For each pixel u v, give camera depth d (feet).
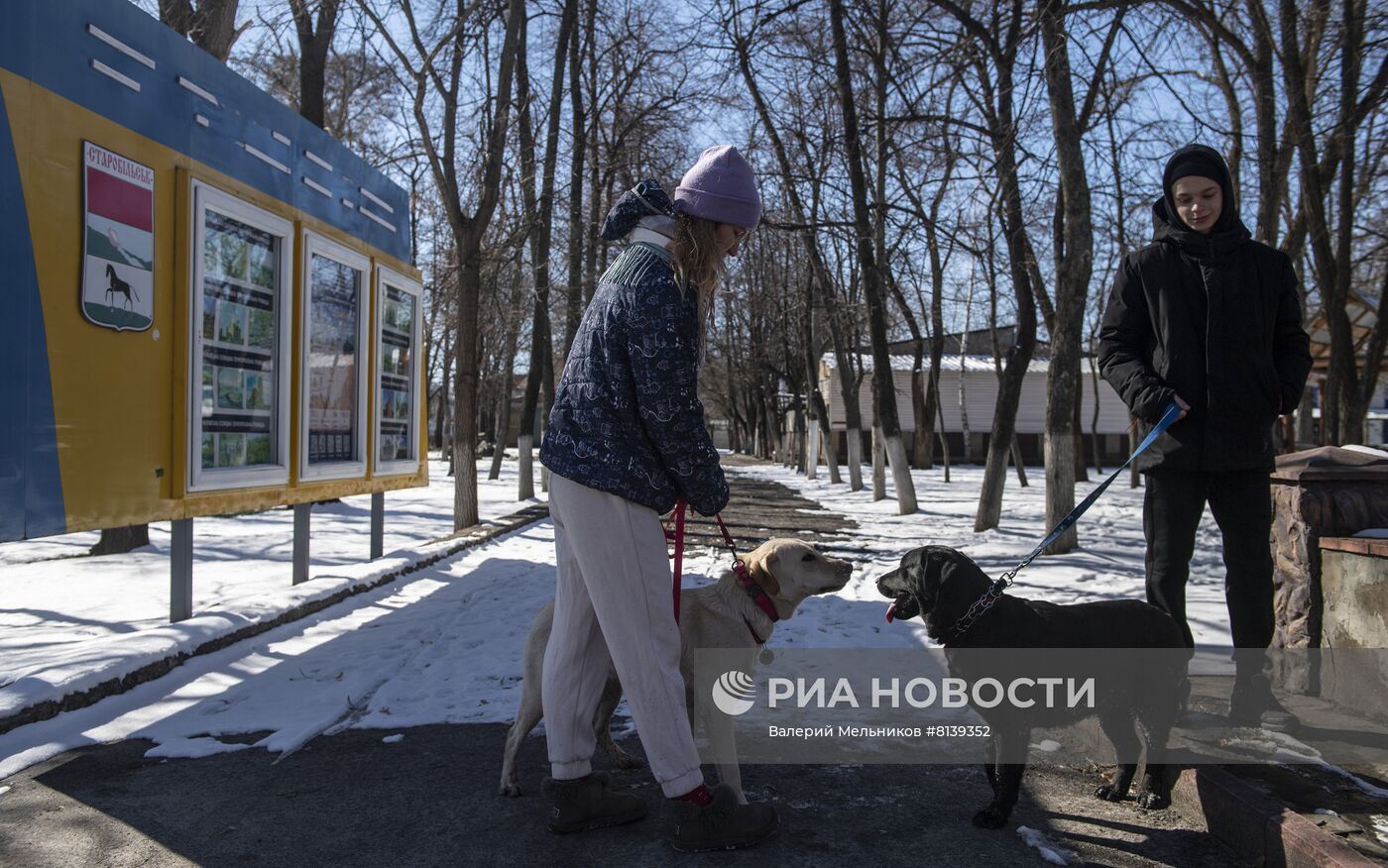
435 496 65.77
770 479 97.86
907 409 148.56
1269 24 43.32
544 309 58.95
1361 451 14.74
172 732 13.87
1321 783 10.43
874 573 29.40
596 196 59.47
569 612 10.06
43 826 10.37
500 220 64.85
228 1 35.60
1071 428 33.81
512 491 68.80
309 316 25.22
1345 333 46.85
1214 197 12.46
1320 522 14.30
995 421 41.45
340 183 27.73
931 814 10.87
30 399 15.07
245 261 22.27
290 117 24.56
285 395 23.85
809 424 95.55
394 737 13.61
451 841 10.00
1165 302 12.71
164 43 18.92
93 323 16.67
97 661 15.51
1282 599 14.97
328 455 27.22
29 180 15.12
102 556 33.14
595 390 9.46
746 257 94.99
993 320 86.33
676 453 9.34
